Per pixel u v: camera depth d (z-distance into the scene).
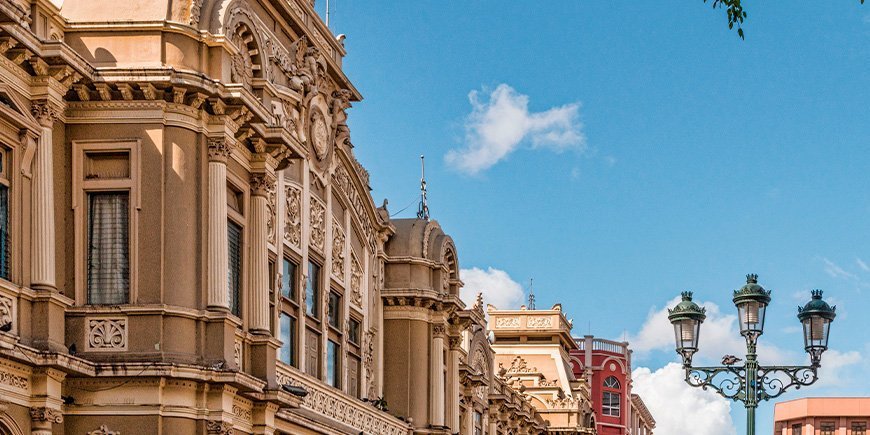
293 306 40.94
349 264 46.53
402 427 49.94
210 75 33.56
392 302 51.28
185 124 32.88
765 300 34.22
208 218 33.06
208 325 32.75
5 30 28.81
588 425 90.44
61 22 32.75
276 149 35.84
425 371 51.34
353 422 44.88
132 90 32.47
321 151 43.38
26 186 30.44
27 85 30.62
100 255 32.50
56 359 29.73
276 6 39.91
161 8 33.31
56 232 32.06
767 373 34.28
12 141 30.08
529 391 87.31
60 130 32.38
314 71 42.12
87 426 31.34
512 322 92.75
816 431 144.38
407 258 51.47
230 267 34.84
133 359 31.72
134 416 31.48
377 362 50.03
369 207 48.97
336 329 45.16
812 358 34.06
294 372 39.38
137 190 32.41
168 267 32.31
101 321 31.89
